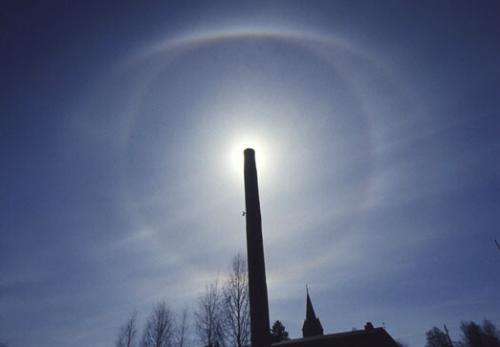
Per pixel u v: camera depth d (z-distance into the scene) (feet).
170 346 114.83
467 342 295.48
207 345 92.63
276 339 201.46
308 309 227.40
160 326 117.60
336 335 125.29
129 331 123.44
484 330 295.07
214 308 96.22
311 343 122.93
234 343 83.61
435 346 304.91
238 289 89.61
